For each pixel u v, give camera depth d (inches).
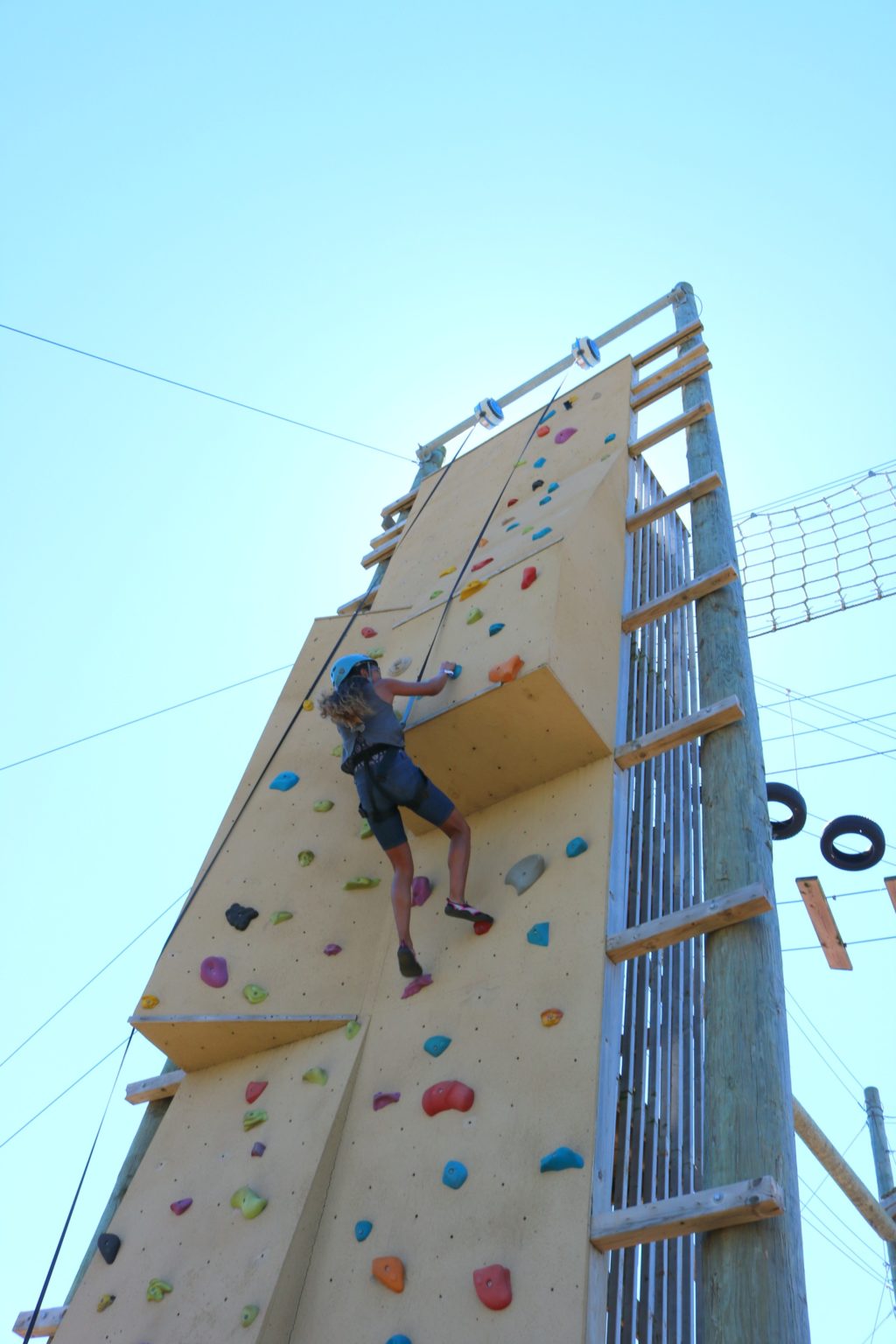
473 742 219.5
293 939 223.6
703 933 185.8
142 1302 185.2
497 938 200.1
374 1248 170.6
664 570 294.8
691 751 266.5
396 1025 200.5
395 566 325.1
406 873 201.3
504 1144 169.3
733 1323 138.4
